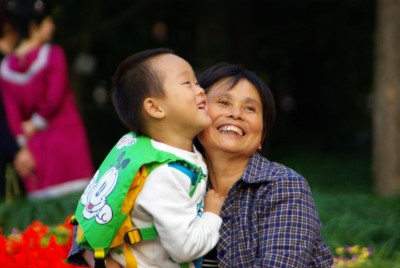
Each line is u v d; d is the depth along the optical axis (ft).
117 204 12.28
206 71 14.08
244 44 52.39
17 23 27.94
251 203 13.21
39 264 15.30
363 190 38.93
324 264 13.41
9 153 26.50
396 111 35.12
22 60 28.04
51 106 28.19
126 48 57.47
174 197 12.29
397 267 18.45
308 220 12.92
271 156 56.80
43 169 28.35
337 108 67.92
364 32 55.52
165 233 12.23
